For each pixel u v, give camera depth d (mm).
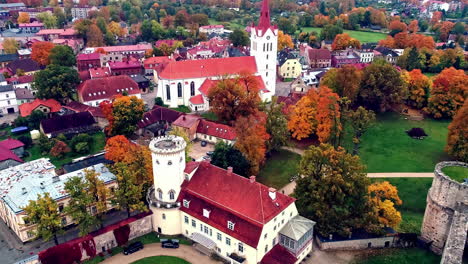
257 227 75938
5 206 88625
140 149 101125
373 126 152250
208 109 164125
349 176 88000
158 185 88062
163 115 148250
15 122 147875
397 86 158750
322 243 86312
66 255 78188
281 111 137875
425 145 137375
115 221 93438
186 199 86688
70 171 107750
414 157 128875
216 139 134500
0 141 133125
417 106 169625
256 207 78625
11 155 114250
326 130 127438
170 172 85500
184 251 84250
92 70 198875
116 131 132250
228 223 79625
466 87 155250
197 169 90062
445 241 84938
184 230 89000
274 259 78250
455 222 79312
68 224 91188
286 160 125938
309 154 92125
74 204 81438
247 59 174125
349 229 86500
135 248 83750
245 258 78062
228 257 80938
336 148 128375
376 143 139250
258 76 171125
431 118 161250
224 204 82312
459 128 121625
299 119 132000
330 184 86500
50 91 159875
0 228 92250
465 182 81375
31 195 87500
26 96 166875
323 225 87375
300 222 83250
